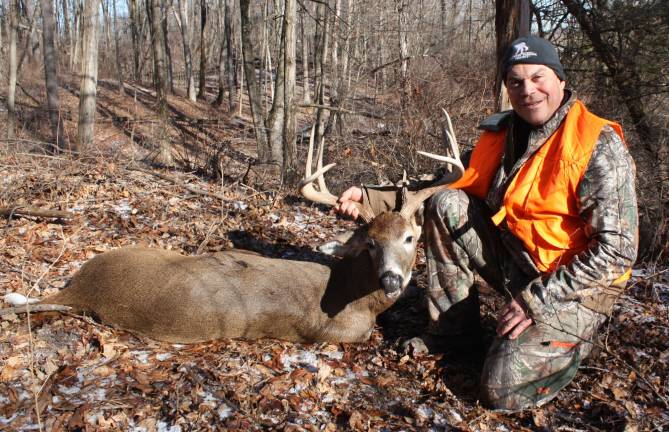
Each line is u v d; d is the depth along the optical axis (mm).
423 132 4453
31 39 16094
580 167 1919
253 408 1908
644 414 1901
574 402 1997
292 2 5570
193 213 3764
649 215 3449
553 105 1999
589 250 1933
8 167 4152
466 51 6812
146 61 19156
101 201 3789
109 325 2322
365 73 7418
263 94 17031
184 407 1880
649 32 4848
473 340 2332
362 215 2387
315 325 2375
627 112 4625
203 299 2266
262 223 3729
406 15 9797
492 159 2213
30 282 2680
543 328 1951
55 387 1939
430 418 1926
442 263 2256
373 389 2084
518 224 2039
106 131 8602
